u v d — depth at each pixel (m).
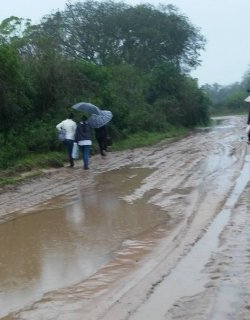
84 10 46.97
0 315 5.02
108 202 10.41
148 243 7.28
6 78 16.86
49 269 6.39
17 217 9.34
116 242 7.44
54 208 10.05
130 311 4.82
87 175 14.62
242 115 80.81
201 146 23.09
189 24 51.69
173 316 4.59
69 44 44.16
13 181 13.16
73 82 22.67
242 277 5.49
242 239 6.98
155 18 49.41
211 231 7.55
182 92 42.88
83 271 6.25
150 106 36.34
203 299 4.92
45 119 19.89
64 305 5.16
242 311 4.57
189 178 12.84
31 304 5.26
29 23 23.19
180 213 8.98
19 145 16.67
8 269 6.45
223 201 9.56
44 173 14.90
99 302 5.17
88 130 16.25
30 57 20.80
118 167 16.30
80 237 7.82
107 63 43.72
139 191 11.46
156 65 45.75
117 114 25.64
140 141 26.58
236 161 15.75
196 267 5.98
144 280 5.70
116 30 47.28
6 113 17.27
